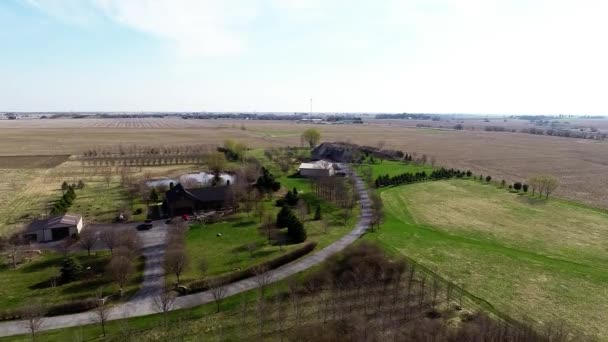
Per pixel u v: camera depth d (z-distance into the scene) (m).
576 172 163.50
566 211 103.25
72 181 133.25
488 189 126.38
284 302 55.78
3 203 106.69
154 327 50.12
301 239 77.69
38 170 151.62
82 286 60.69
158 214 97.31
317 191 118.19
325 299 56.22
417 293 58.00
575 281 62.91
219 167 141.75
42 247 75.94
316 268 66.00
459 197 115.94
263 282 59.31
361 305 54.50
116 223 90.38
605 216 99.50
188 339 47.47
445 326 48.81
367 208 103.06
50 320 52.03
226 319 51.75
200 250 73.94
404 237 80.88
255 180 127.56
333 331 48.31
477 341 45.06
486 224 91.94
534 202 111.50
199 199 98.81
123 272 60.09
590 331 49.59
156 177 140.62
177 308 54.78
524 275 64.62
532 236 84.56
